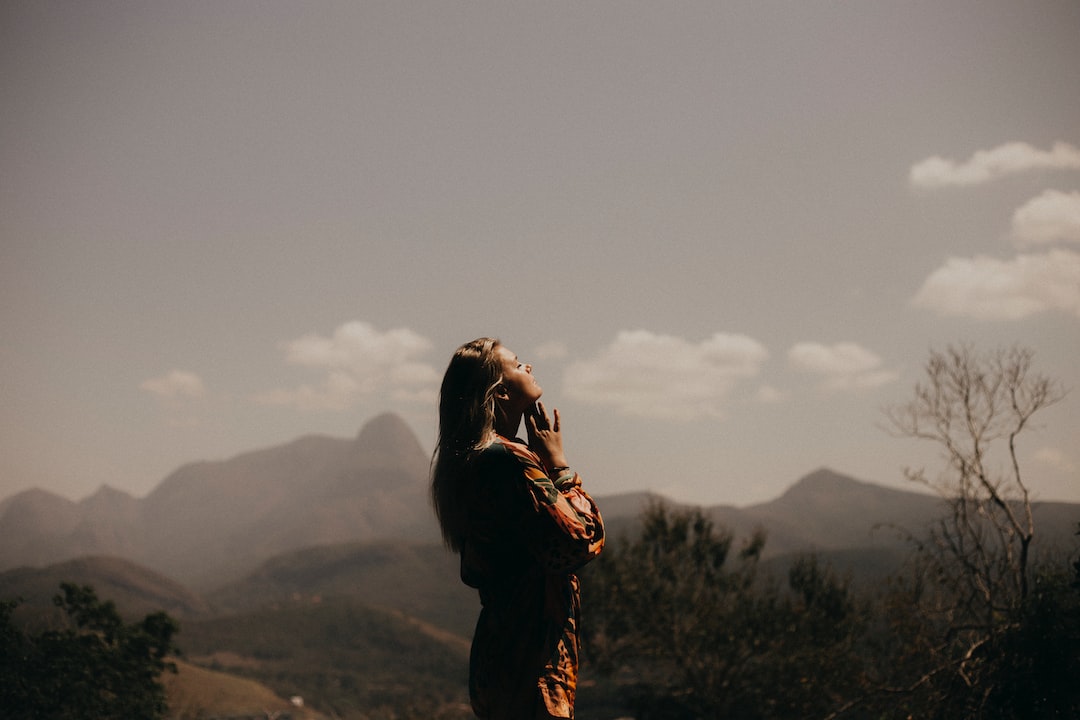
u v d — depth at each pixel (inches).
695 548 1096.2
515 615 75.3
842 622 904.9
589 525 75.7
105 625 652.7
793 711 894.4
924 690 452.1
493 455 76.4
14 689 575.2
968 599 470.3
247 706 4308.6
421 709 1722.4
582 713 1052.5
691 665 1018.1
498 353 84.2
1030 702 369.1
